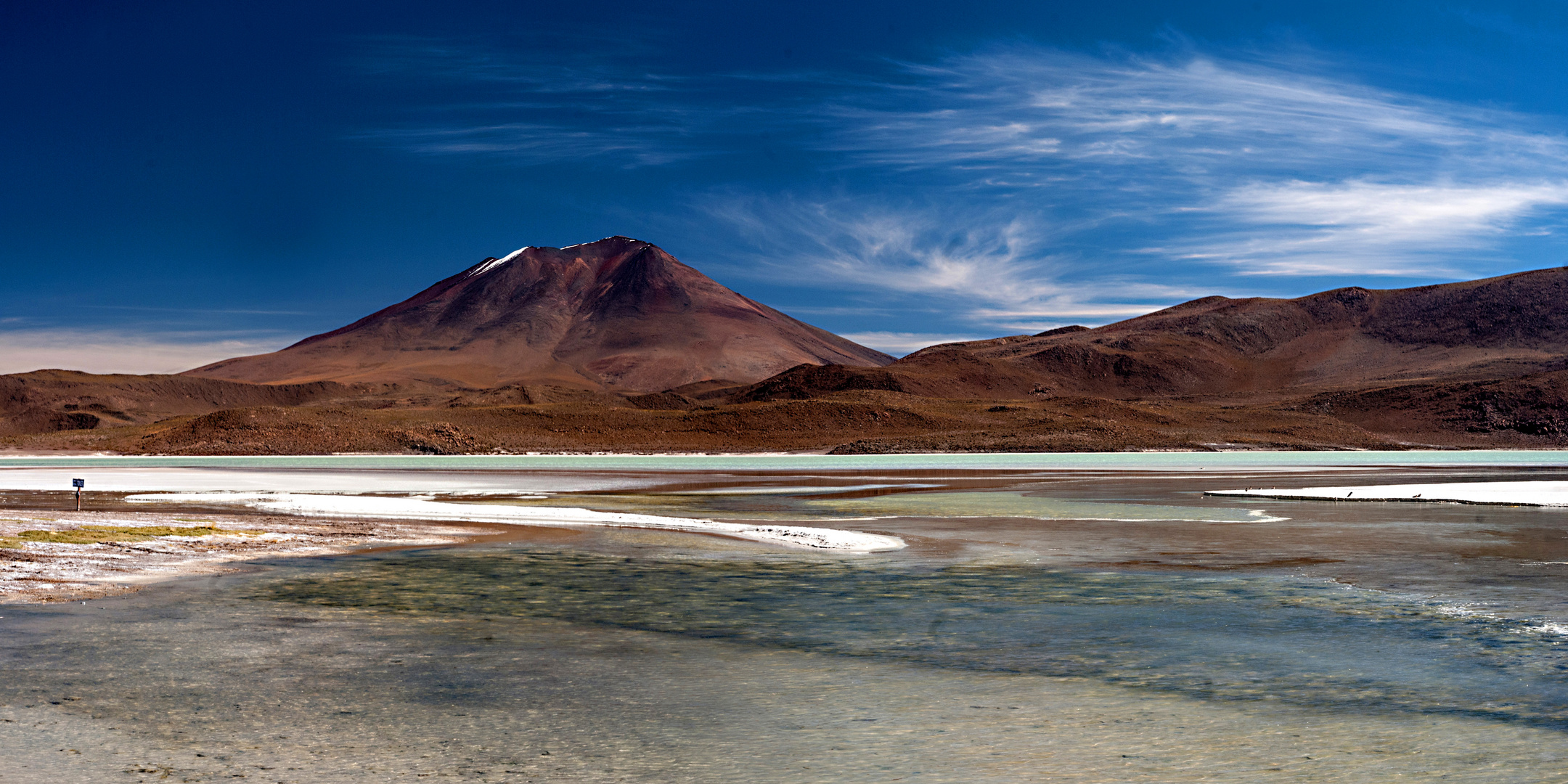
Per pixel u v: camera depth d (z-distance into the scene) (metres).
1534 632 15.37
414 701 11.41
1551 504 41.66
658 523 33.38
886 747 9.88
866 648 14.23
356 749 9.67
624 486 58.72
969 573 21.78
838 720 10.78
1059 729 10.50
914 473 74.12
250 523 32.09
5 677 12.30
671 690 11.95
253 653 13.72
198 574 21.06
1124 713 11.09
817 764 9.38
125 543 25.38
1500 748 9.88
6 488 55.47
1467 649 14.21
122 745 9.71
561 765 9.29
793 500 45.91
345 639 14.66
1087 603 17.94
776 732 10.36
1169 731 10.44
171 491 50.84
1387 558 24.34
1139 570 22.27
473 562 23.45
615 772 9.12
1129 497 47.56
